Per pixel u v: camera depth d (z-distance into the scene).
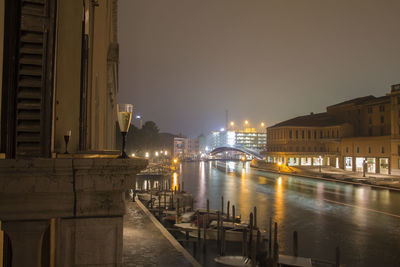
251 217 17.84
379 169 57.94
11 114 2.65
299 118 93.94
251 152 112.06
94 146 5.35
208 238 19.97
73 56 3.74
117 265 2.57
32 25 2.68
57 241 2.94
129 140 84.75
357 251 18.42
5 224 2.41
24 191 2.37
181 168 99.81
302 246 19.28
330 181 54.31
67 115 3.65
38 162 2.35
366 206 31.55
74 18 3.78
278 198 36.91
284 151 79.81
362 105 68.31
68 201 2.48
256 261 15.95
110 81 11.97
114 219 2.57
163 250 10.70
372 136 63.75
